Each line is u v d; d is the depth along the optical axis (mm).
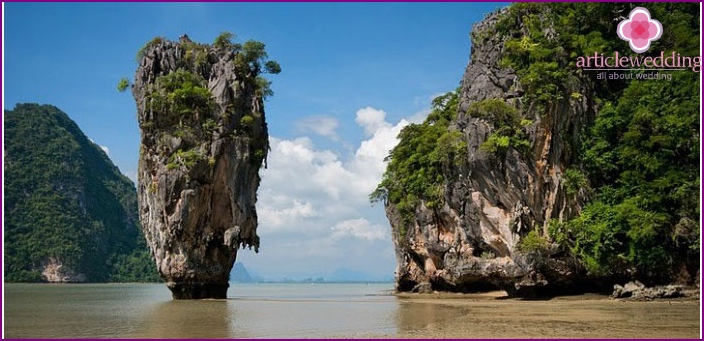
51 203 184500
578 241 40188
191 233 51812
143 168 54344
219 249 54500
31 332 24828
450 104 64625
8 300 55656
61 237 175375
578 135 42000
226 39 57938
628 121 41062
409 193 60312
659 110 40281
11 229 171750
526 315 28875
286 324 27516
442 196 52781
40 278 164000
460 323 25719
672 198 38594
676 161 39531
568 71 42594
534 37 44562
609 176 41688
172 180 51062
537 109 41719
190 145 52750
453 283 55594
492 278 45281
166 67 55594
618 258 39094
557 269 41094
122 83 56625
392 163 65812
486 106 42281
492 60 47406
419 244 61656
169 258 51969
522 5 47500
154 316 33188
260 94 57281
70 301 53469
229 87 54875
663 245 38531
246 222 55188
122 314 34969
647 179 39812
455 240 49094
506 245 43219
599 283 41156
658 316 27281
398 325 25641
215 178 52844
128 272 193625
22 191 186000
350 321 28531
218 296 55094
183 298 52812
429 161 55062
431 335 21641
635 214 38344
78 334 23891
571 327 23312
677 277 38312
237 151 53969
